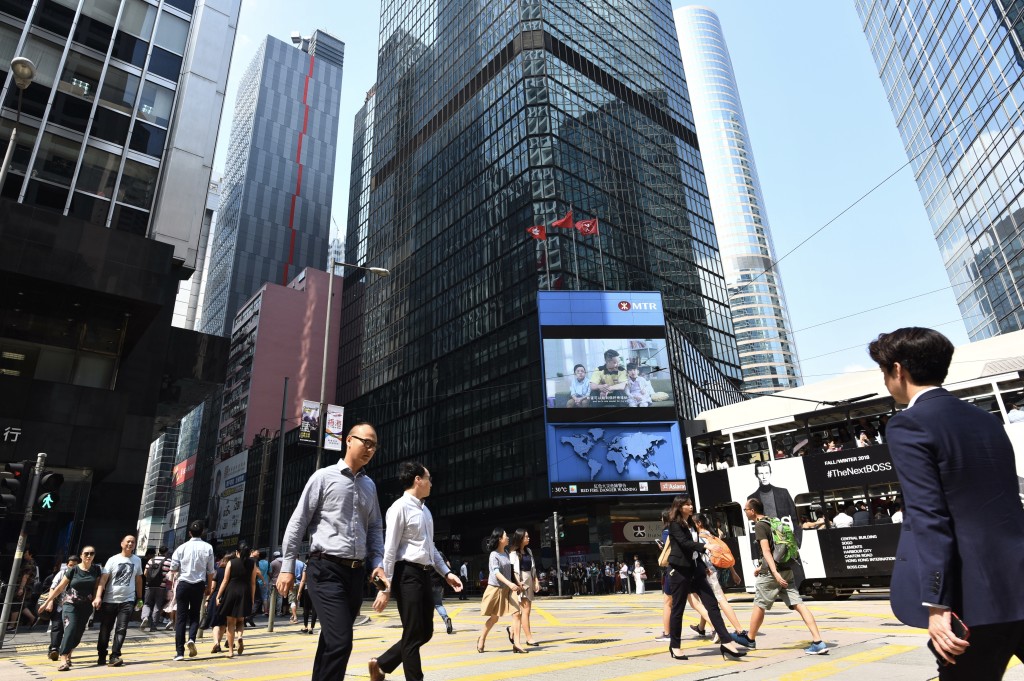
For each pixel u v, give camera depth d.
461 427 53.97
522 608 9.12
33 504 10.62
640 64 71.00
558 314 45.94
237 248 115.88
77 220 23.39
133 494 23.56
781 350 140.25
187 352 29.88
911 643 7.37
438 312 62.66
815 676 5.38
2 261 21.47
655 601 21.61
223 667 7.55
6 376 21.70
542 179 53.94
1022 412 14.19
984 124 54.91
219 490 90.25
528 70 59.12
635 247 58.44
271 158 127.50
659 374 44.03
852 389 20.81
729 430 19.56
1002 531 2.11
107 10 27.88
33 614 14.81
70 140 25.44
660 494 41.00
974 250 60.56
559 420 43.16
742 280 145.50
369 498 4.25
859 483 15.90
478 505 49.12
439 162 69.75
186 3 30.77
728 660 6.52
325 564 3.89
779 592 7.04
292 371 88.50
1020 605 1.99
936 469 2.22
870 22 76.94
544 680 5.79
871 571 14.97
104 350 24.34
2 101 24.11
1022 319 54.12
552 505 44.34
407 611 4.29
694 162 72.25
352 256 87.56
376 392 71.25
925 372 2.49
